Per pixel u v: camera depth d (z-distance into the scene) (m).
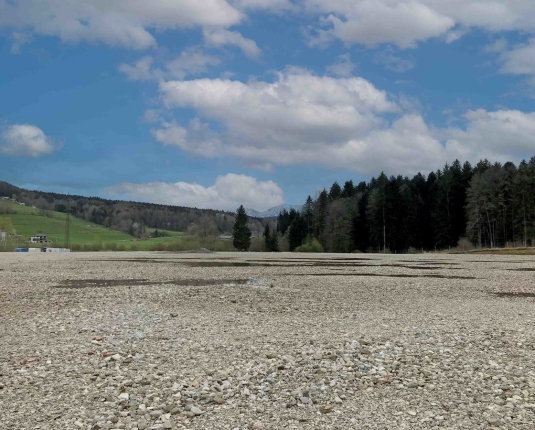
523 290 30.05
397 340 14.77
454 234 126.19
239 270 46.81
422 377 11.30
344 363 12.32
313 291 28.78
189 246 148.62
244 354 13.37
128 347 14.20
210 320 18.86
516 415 9.19
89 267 51.09
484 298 26.30
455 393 10.33
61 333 16.20
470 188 116.88
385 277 39.12
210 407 9.69
